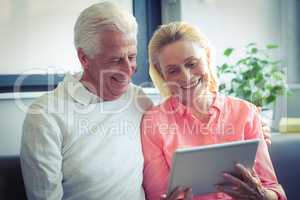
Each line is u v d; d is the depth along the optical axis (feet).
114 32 4.37
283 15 7.66
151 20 7.23
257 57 7.45
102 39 4.38
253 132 4.92
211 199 4.66
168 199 4.09
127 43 4.44
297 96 7.49
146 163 4.79
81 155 4.40
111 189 4.47
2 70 5.95
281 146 5.86
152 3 7.22
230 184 4.29
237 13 7.40
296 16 7.66
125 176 4.54
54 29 6.27
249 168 4.32
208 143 4.82
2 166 4.75
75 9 6.40
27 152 4.23
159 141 4.82
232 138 4.83
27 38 6.09
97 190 4.41
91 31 4.40
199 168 4.03
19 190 4.76
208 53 5.00
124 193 4.52
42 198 4.19
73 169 4.37
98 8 4.45
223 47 7.34
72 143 4.41
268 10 7.59
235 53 7.41
